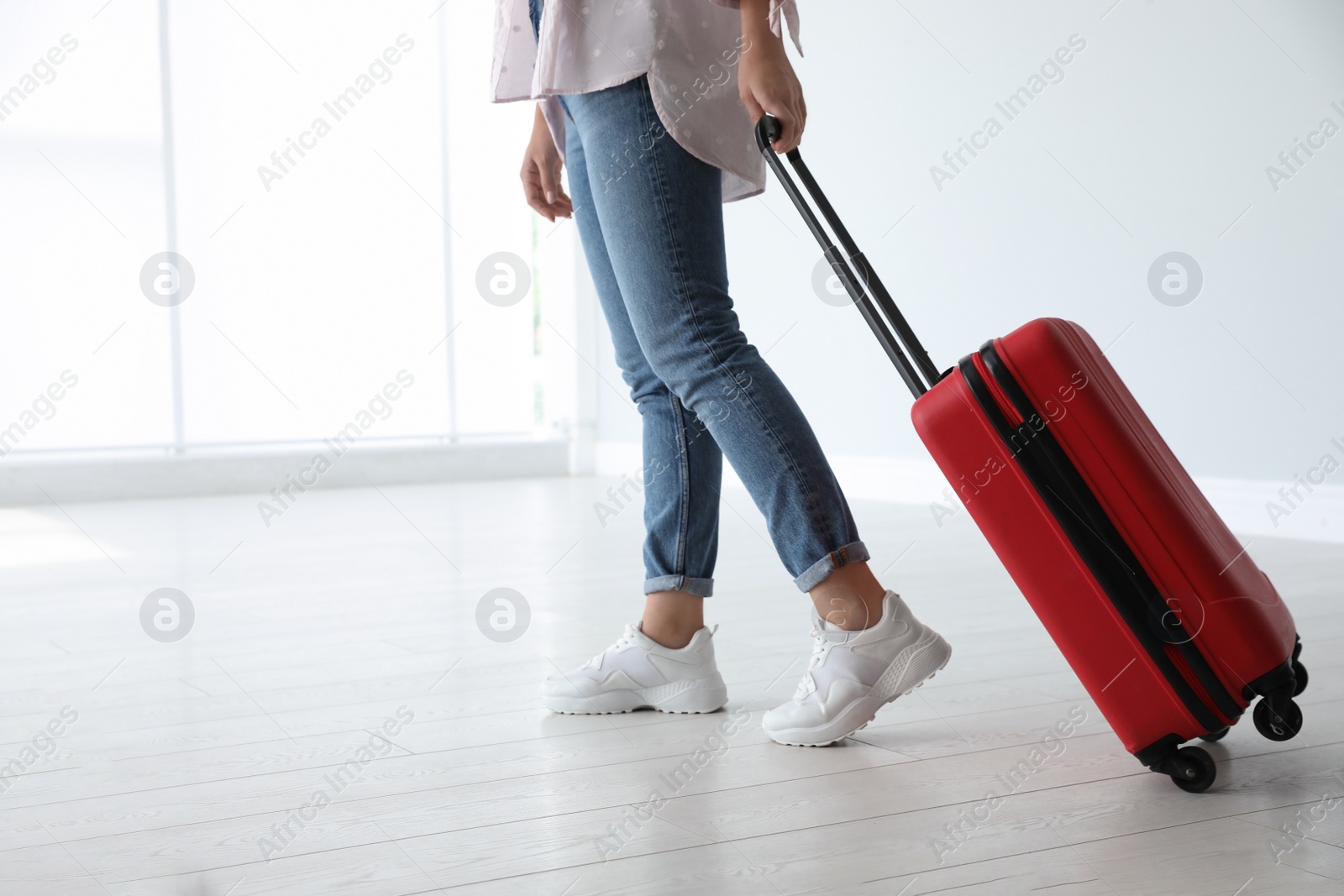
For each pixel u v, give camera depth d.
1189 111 3.15
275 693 1.49
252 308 5.49
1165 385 3.28
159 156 5.18
